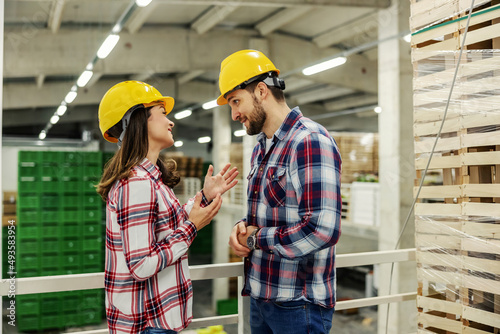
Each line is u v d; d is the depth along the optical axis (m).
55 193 8.98
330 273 1.49
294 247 1.34
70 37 10.30
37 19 9.91
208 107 15.33
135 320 1.28
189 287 1.39
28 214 8.78
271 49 12.12
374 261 2.11
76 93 13.72
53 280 1.55
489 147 1.93
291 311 1.44
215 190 1.45
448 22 1.96
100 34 10.52
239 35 11.91
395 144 8.44
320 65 10.46
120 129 1.41
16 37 9.80
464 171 1.90
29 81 13.24
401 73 8.46
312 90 16.56
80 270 9.07
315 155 1.36
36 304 8.82
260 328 1.61
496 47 1.78
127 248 1.22
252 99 1.50
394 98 8.50
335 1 8.42
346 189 9.45
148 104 1.39
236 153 14.16
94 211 9.20
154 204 1.27
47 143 13.57
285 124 1.47
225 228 13.42
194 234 1.33
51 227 8.91
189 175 14.06
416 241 2.14
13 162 13.43
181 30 11.32
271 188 1.47
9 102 13.02
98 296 9.23
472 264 1.87
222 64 1.57
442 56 1.99
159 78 14.75
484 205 1.82
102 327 9.09
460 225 1.93
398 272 7.58
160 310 1.30
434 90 2.02
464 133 1.89
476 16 1.83
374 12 9.63
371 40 11.26
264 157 1.52
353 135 9.70
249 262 1.58
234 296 11.59
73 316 9.04
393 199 8.34
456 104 1.91
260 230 1.44
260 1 8.20
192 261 13.20
